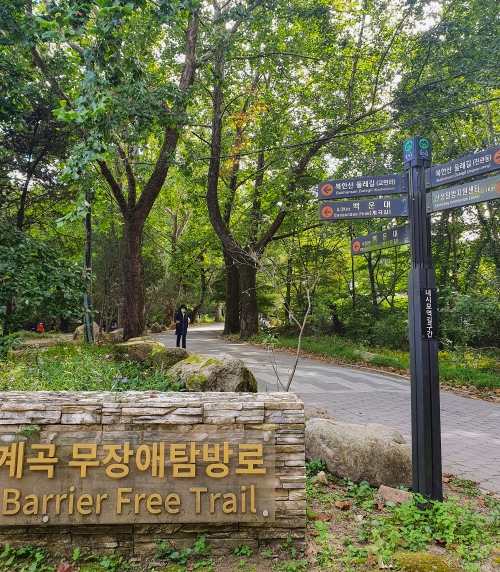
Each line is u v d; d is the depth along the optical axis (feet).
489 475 18.20
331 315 76.13
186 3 30.09
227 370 20.67
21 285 28.78
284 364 46.60
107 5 24.14
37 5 40.09
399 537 12.11
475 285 52.80
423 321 13.87
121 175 58.80
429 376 13.73
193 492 11.37
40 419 11.43
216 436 11.55
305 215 63.62
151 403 11.58
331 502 14.43
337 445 16.43
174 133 48.37
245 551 11.22
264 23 49.34
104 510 11.23
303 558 11.21
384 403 30.14
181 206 105.91
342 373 42.16
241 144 59.52
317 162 67.41
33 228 66.74
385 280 80.89
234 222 84.79
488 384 37.47
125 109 33.58
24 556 11.12
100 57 26.50
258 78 64.85
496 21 47.83
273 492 11.46
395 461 15.71
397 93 53.42
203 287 136.87
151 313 112.37
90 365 20.31
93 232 73.51
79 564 10.94
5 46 36.40
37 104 48.62
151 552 11.27
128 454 11.39
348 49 53.62
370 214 15.21
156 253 109.29
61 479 11.31
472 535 12.12
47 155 54.80
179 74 54.19
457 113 53.01
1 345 24.66
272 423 11.65
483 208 55.47
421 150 14.62
